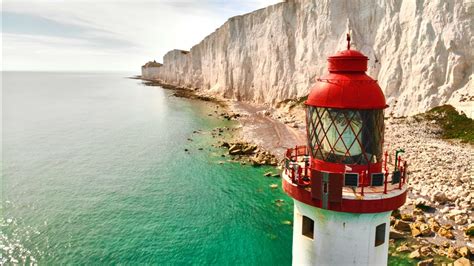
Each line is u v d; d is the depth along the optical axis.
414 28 46.62
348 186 8.62
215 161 40.09
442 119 40.78
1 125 67.75
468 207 23.50
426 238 21.28
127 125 65.81
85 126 65.94
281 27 73.75
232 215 26.81
